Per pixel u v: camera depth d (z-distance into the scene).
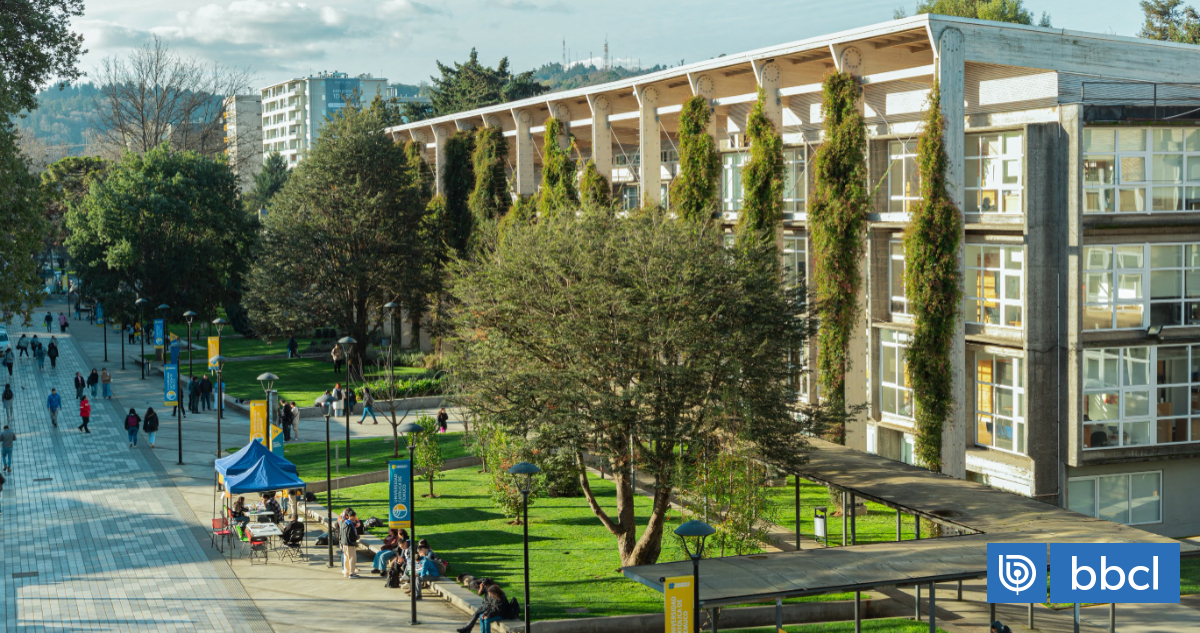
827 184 34.06
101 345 79.19
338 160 60.84
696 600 16.92
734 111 49.59
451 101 104.12
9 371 60.38
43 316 102.56
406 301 62.06
